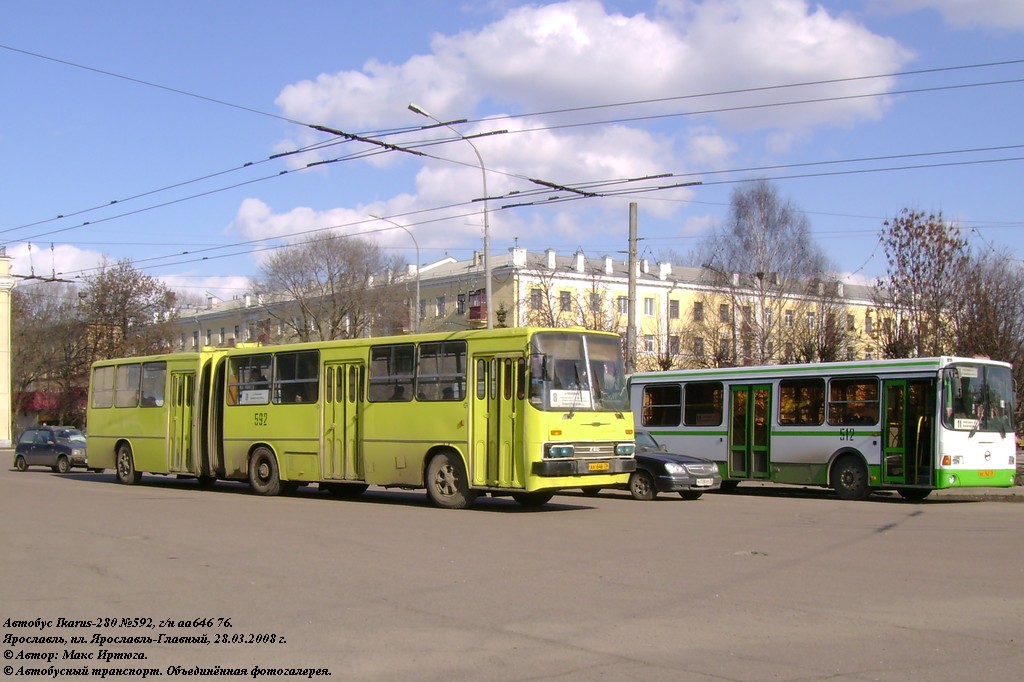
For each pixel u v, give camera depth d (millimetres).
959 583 10250
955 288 32594
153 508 18609
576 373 17828
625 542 13422
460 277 65938
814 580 10414
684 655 7402
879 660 7246
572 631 8156
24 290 78312
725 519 16672
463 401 18344
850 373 22922
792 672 6934
